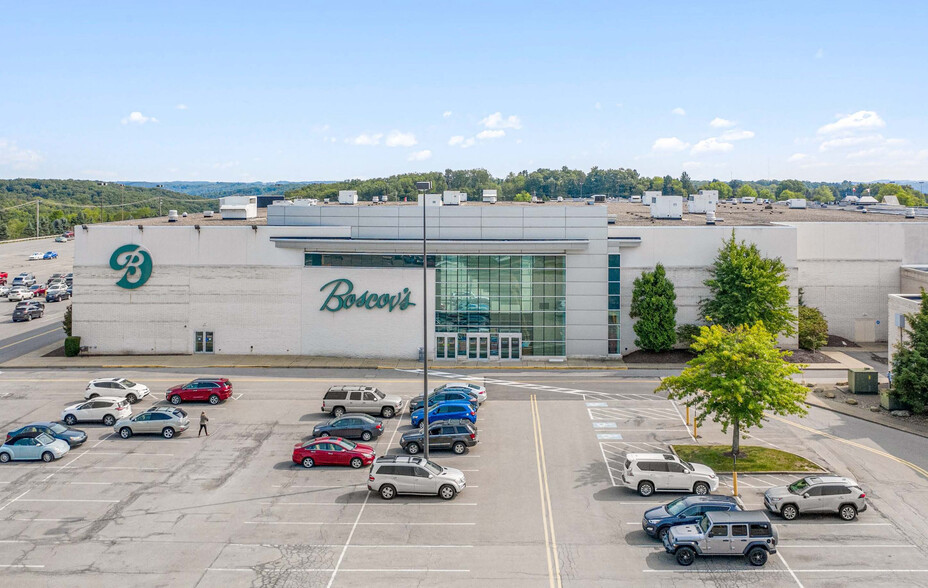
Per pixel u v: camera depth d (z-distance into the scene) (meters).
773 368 42.22
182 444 46.31
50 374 63.81
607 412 52.78
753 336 42.97
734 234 68.56
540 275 69.25
